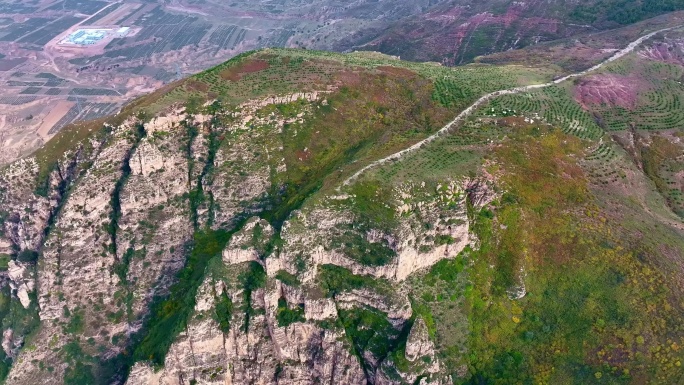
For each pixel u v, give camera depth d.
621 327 108.94
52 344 125.94
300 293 108.31
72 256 133.62
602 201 131.75
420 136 145.25
